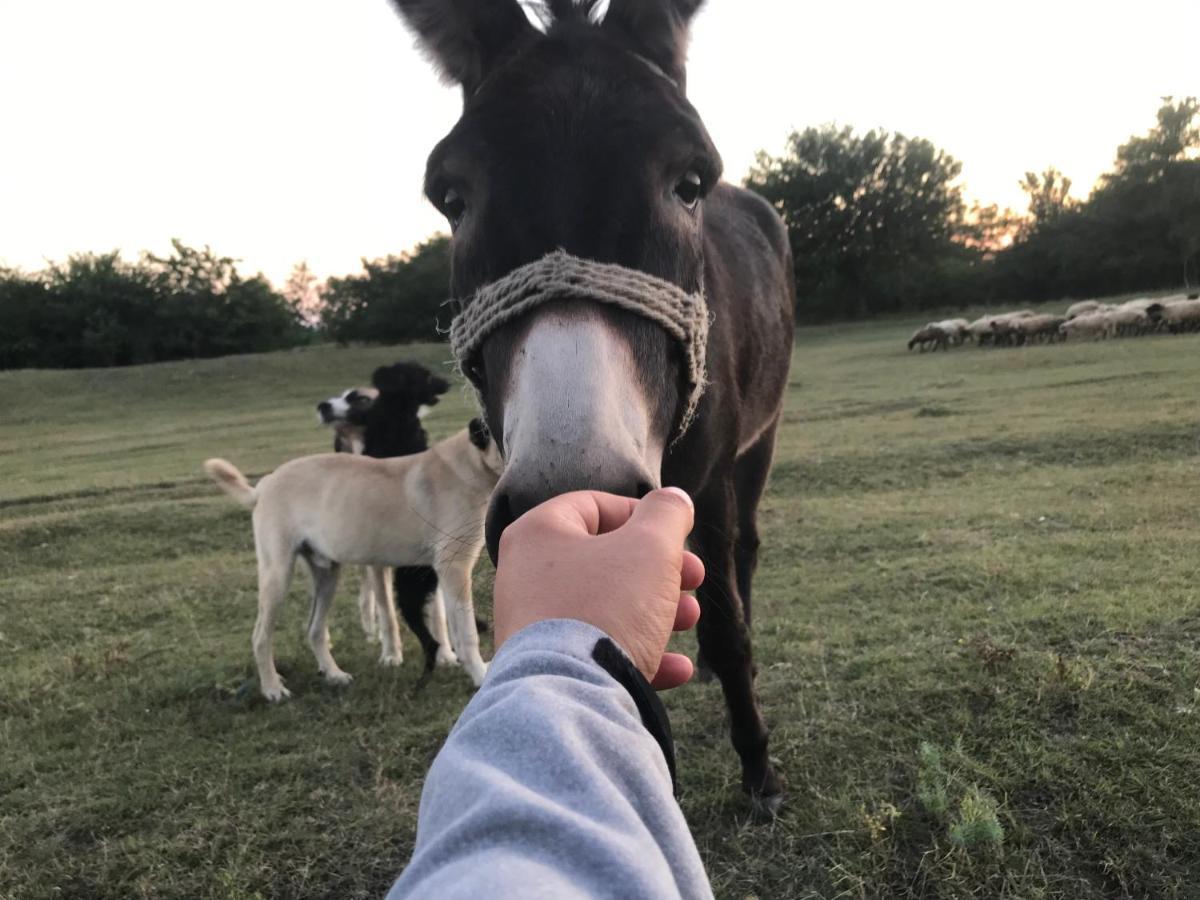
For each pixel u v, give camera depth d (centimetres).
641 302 160
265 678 434
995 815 247
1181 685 307
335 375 3053
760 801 280
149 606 602
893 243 5394
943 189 5356
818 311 5528
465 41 210
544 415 142
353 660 493
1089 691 308
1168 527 538
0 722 418
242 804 317
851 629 417
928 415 1166
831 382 1847
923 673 345
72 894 280
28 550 815
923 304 5394
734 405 262
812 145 5406
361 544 439
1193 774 260
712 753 320
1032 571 466
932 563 511
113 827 313
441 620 484
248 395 2786
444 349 3444
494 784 61
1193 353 1569
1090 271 4909
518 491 138
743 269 319
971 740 293
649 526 89
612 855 55
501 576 88
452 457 429
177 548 791
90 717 413
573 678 73
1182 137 4684
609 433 140
